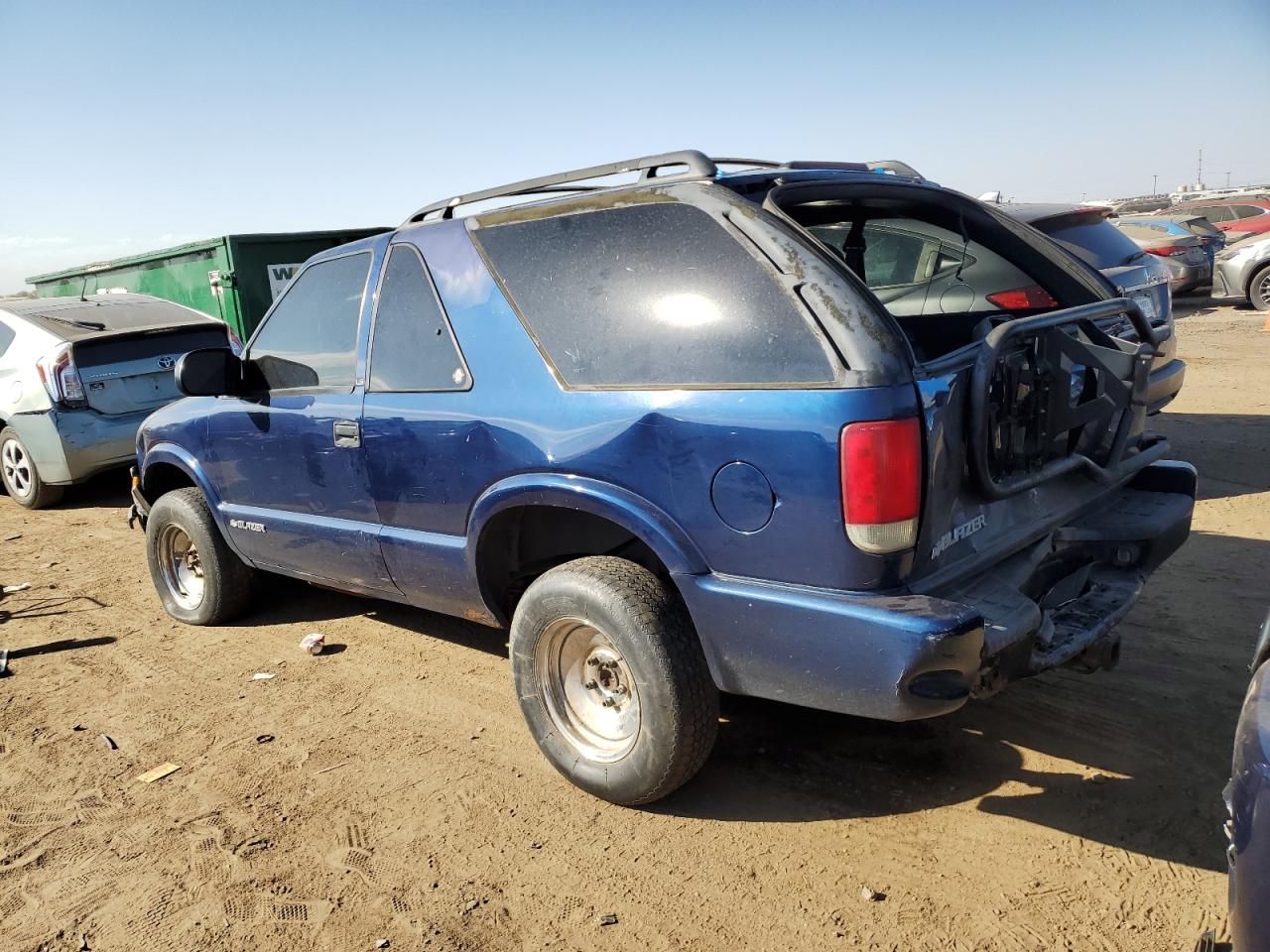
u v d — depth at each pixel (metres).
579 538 3.58
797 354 2.65
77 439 7.96
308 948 2.66
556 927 2.69
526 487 3.21
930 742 3.49
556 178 3.43
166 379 8.48
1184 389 10.15
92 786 3.59
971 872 2.79
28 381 8.00
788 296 2.69
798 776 3.34
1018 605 2.75
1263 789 1.71
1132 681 3.82
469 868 2.97
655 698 2.94
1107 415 3.28
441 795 3.39
